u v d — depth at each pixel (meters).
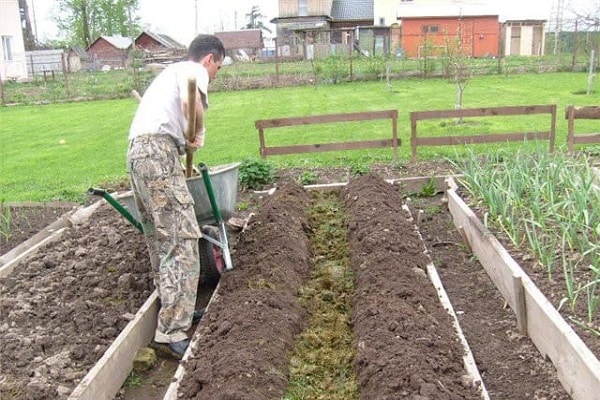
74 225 6.61
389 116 8.44
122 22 64.31
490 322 4.31
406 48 38.91
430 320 3.84
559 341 3.46
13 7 33.97
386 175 7.94
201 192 4.50
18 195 8.19
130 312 4.41
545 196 5.38
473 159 6.49
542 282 4.16
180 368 3.61
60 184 8.86
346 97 17.86
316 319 4.33
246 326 3.78
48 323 4.32
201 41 4.35
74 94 22.20
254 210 7.01
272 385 3.37
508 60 26.88
